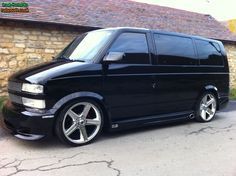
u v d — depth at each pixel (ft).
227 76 24.11
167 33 20.16
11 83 16.62
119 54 16.62
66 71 15.56
